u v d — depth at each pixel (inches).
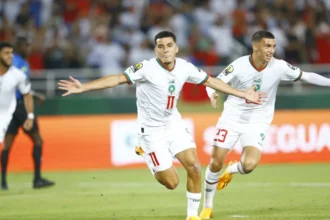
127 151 1942.7
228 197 1376.7
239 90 1069.8
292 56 2603.3
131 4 2792.8
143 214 1194.6
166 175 1046.4
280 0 2805.1
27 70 1574.8
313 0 2844.5
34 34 2645.2
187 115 1947.6
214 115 1955.0
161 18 2743.6
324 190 1432.1
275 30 2659.9
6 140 1595.7
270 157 1939.0
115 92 2369.6
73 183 1672.0
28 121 1533.0
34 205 1339.8
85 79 2386.8
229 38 2650.1
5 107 1486.2
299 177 1658.5
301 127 1947.6
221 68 2395.4
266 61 1126.4
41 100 1669.5
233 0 2822.3
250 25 2711.6
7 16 2810.0
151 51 2615.7
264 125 1152.2
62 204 1343.5
